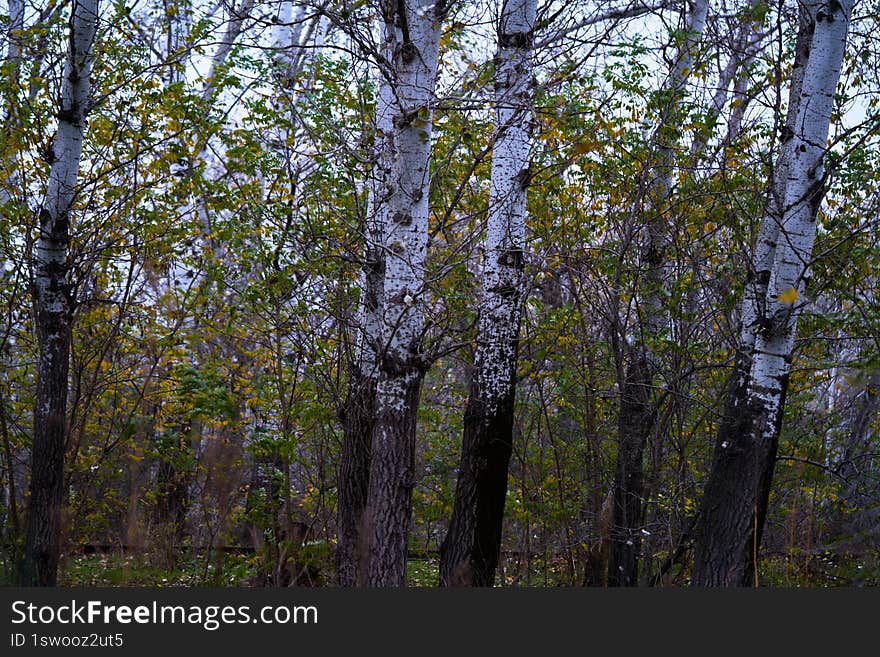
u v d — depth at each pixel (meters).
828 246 9.88
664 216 10.19
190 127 9.77
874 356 8.45
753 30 10.14
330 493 10.16
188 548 10.03
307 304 9.52
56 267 8.50
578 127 8.47
